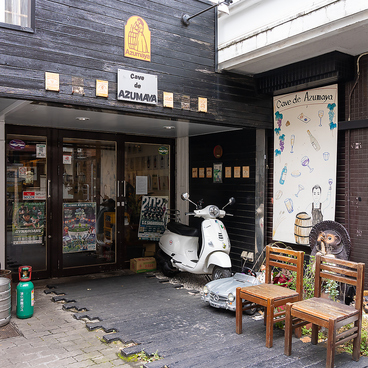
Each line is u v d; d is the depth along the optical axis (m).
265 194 5.40
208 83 4.60
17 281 5.36
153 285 5.29
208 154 6.43
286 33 3.88
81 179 5.89
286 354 2.99
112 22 3.83
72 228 5.81
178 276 5.86
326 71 4.21
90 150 5.98
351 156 4.34
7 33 3.25
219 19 4.65
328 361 2.71
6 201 5.27
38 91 3.40
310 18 3.66
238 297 3.46
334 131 4.48
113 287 5.15
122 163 6.31
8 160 5.30
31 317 3.96
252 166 5.60
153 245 6.66
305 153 4.80
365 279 4.16
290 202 4.98
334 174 4.47
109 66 3.81
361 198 4.22
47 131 5.57
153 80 4.10
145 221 6.59
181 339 3.30
